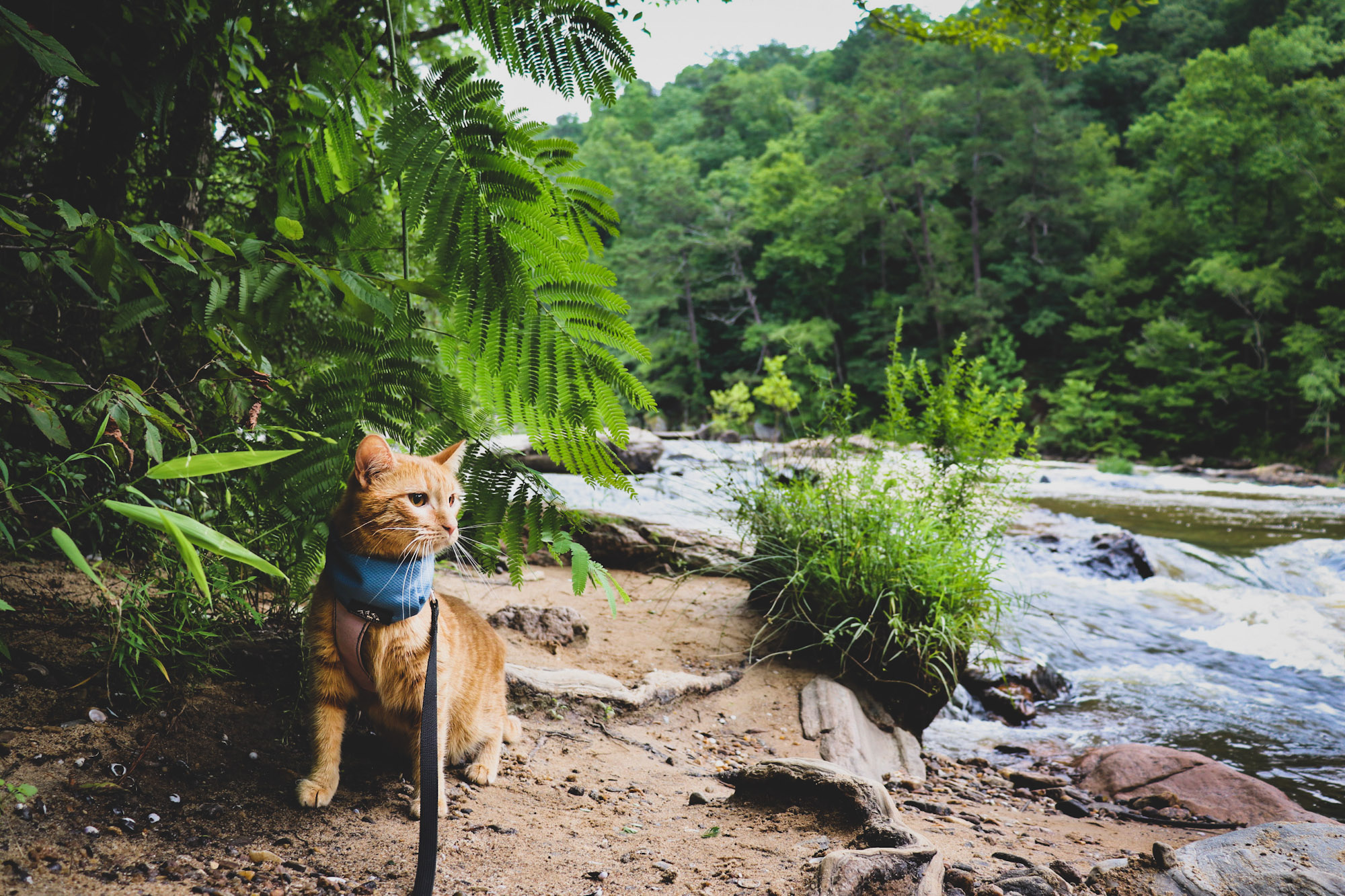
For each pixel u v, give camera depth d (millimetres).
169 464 1573
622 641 5188
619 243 58500
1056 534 11172
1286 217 40125
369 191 2990
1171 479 26062
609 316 2889
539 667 4465
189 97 3965
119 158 3484
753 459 7703
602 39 2873
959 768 4852
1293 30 43750
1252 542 13125
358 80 3203
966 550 5465
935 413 6207
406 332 2928
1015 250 52281
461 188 2785
